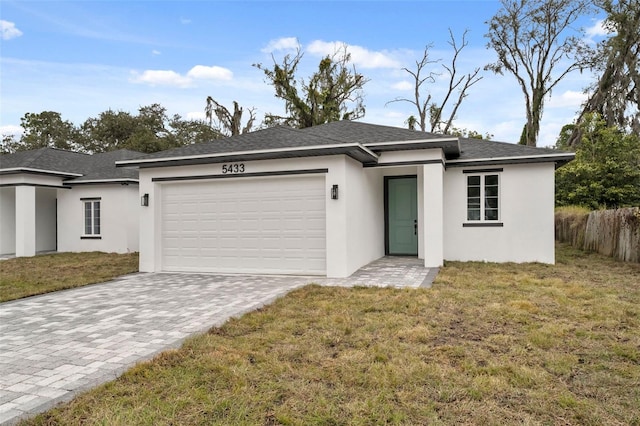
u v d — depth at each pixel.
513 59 29.66
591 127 18.58
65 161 17.81
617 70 22.91
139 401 3.22
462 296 6.70
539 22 28.06
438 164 10.19
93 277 9.91
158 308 6.50
